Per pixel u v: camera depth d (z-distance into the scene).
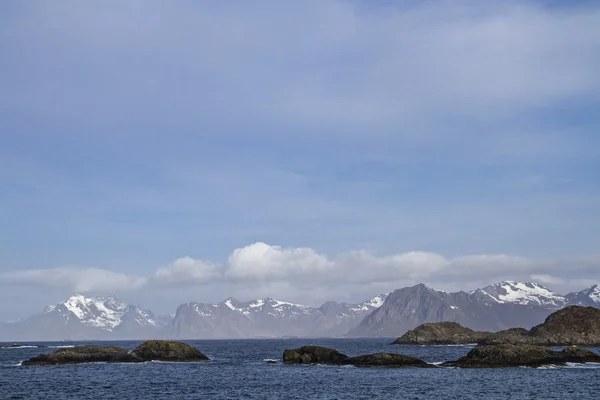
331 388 100.44
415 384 104.25
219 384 106.81
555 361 136.12
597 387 97.62
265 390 98.44
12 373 127.50
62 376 120.81
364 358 141.38
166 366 145.88
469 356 139.00
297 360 150.62
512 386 100.00
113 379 115.06
